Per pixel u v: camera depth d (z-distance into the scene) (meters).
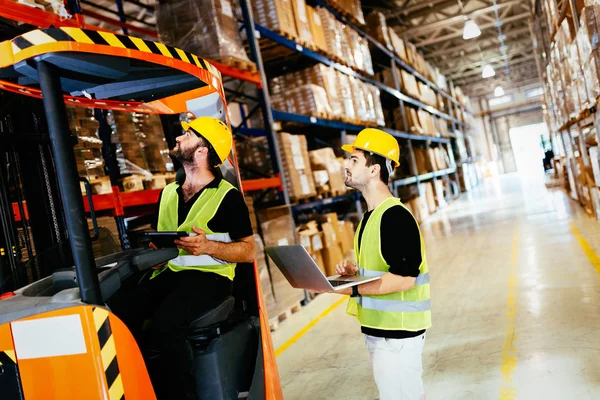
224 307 2.46
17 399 1.85
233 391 2.35
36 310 1.83
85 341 1.77
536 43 16.47
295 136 7.29
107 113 4.62
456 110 24.95
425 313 2.13
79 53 1.89
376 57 13.71
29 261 2.66
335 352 4.62
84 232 1.83
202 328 2.36
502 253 7.62
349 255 8.18
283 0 7.15
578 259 6.28
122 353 1.86
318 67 8.09
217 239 2.47
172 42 5.69
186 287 2.41
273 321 5.73
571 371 3.34
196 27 5.57
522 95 35.62
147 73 2.43
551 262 6.42
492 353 3.89
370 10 15.55
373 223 2.19
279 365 4.53
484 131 36.53
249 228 2.54
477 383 3.44
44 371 1.82
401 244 2.07
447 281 6.52
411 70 15.41
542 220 9.93
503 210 13.10
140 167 4.81
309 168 7.55
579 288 5.12
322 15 8.70
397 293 2.11
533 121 35.56
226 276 2.52
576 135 9.06
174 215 2.65
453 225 12.00
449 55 23.77
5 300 2.08
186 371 2.29
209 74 2.62
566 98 8.53
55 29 1.82
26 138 2.75
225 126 2.68
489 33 21.45
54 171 2.95
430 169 16.36
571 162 10.77
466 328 4.59
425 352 4.18
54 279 2.22
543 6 10.58
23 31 4.06
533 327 4.29
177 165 5.25
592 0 5.44
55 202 2.95
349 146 2.43
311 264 2.01
